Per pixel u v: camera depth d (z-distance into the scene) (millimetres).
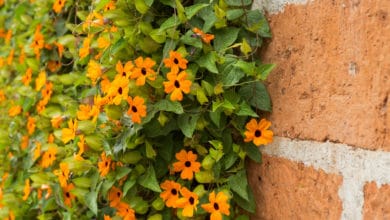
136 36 1188
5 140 1604
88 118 1238
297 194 1042
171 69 1116
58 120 1362
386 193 892
